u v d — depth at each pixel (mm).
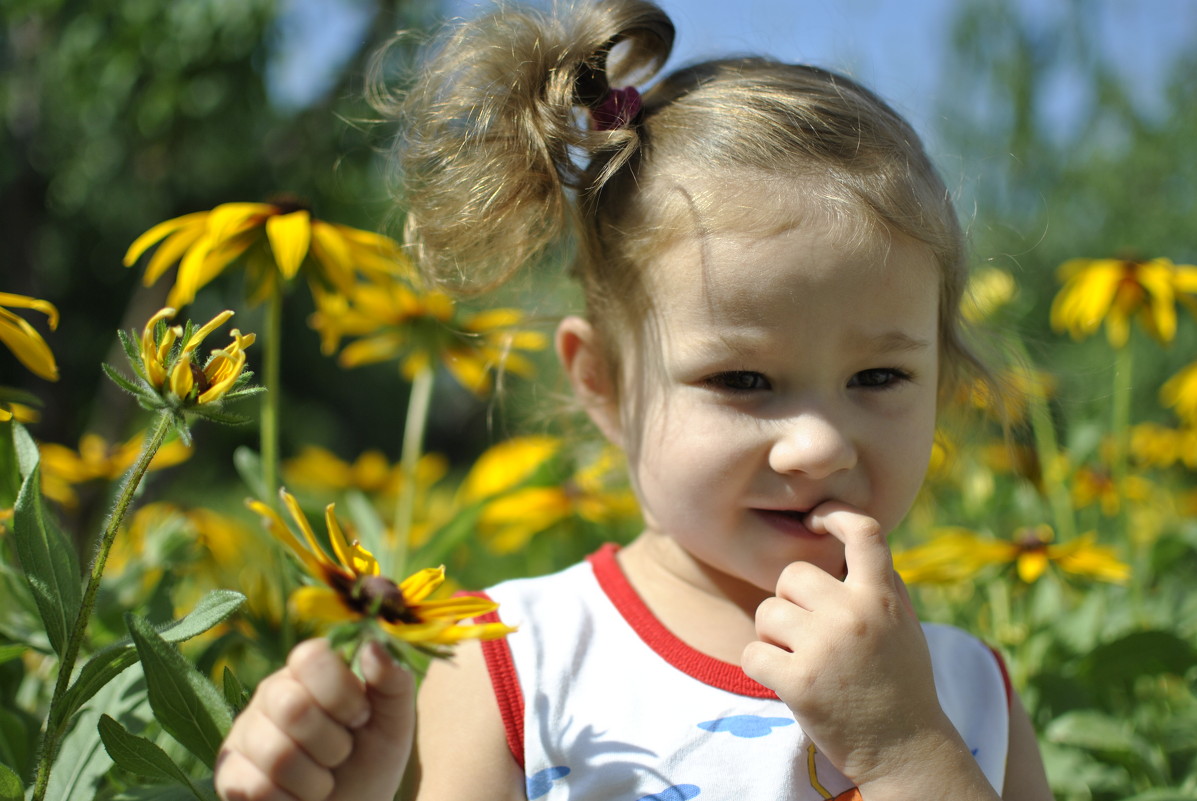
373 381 6383
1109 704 1092
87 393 3928
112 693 808
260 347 4352
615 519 1460
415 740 812
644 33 909
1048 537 1109
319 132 2357
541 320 1017
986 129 4309
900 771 768
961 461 1330
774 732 811
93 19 2143
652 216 837
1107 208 4516
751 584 841
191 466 2389
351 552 698
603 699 817
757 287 804
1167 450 1839
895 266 815
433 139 908
